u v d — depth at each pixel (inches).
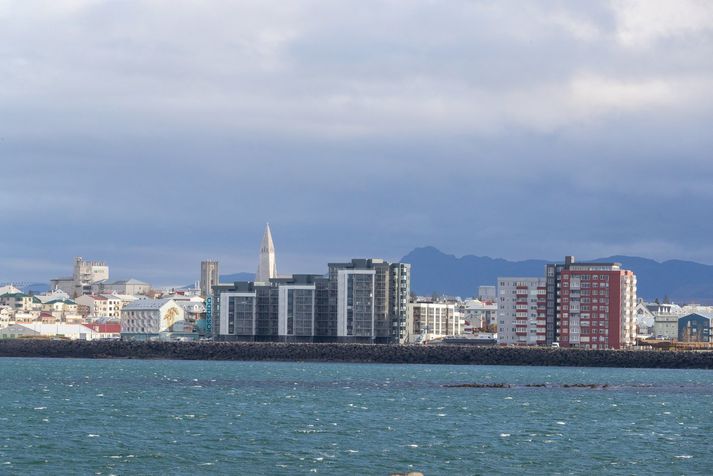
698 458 7859.3
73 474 7037.4
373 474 7081.7
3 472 7091.5
